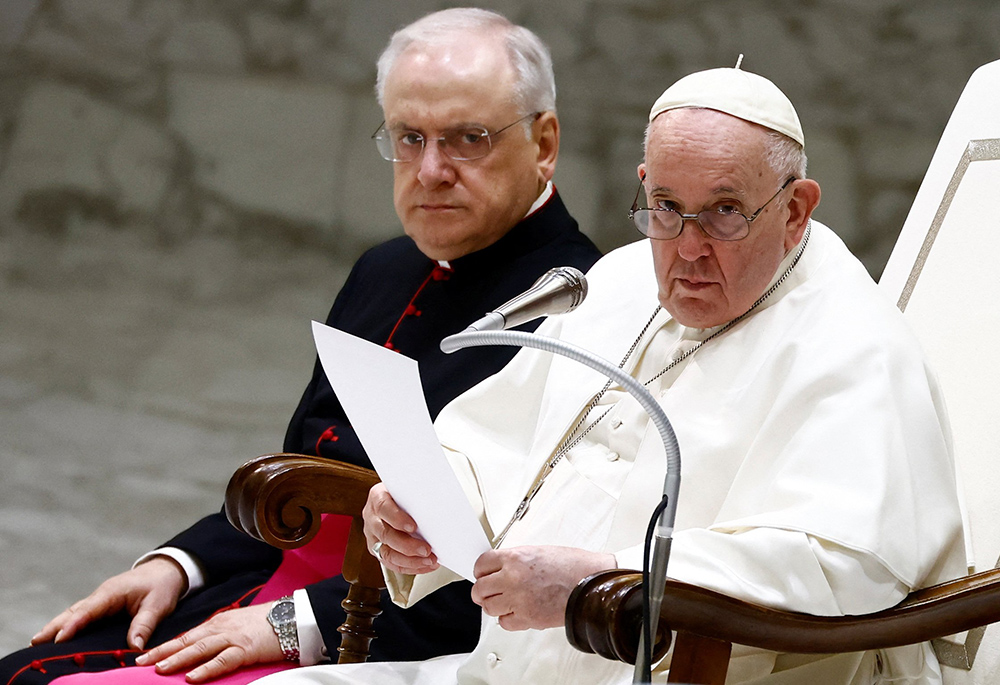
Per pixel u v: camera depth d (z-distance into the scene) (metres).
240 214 33.81
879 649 7.03
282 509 7.91
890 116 33.53
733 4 34.75
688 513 7.23
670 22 34.94
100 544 17.11
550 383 8.48
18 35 35.72
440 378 10.25
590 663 7.30
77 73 35.38
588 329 8.58
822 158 33.03
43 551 16.66
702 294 7.33
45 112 34.81
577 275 6.04
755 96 7.10
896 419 6.78
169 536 17.66
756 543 6.39
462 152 10.14
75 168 34.12
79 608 9.42
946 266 8.48
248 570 10.02
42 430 21.23
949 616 6.45
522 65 10.25
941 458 6.85
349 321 11.37
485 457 8.59
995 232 8.23
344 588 8.83
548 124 10.59
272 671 8.58
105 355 25.44
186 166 34.28
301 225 33.72
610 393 8.26
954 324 8.22
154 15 35.72
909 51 33.84
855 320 7.14
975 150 8.64
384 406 6.23
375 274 11.45
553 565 6.39
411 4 35.66
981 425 7.74
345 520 9.96
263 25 35.66
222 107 34.84
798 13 34.41
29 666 8.70
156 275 30.88
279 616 8.72
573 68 35.16
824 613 6.35
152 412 22.75
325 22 35.72
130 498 18.83
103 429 21.64
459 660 8.32
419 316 10.74
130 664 8.95
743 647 6.98
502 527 8.22
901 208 32.56
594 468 7.97
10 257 30.92
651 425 7.51
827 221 32.56
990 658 7.14
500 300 10.38
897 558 6.41
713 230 7.06
